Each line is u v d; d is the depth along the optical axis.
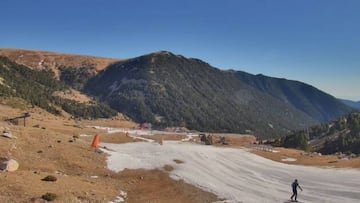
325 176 79.81
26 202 44.91
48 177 55.53
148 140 153.75
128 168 76.25
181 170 78.62
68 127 152.00
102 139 132.25
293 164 105.25
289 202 55.91
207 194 60.62
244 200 56.81
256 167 93.50
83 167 71.56
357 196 59.06
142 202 54.56
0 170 56.25
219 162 95.81
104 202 51.25
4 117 136.62
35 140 78.62
